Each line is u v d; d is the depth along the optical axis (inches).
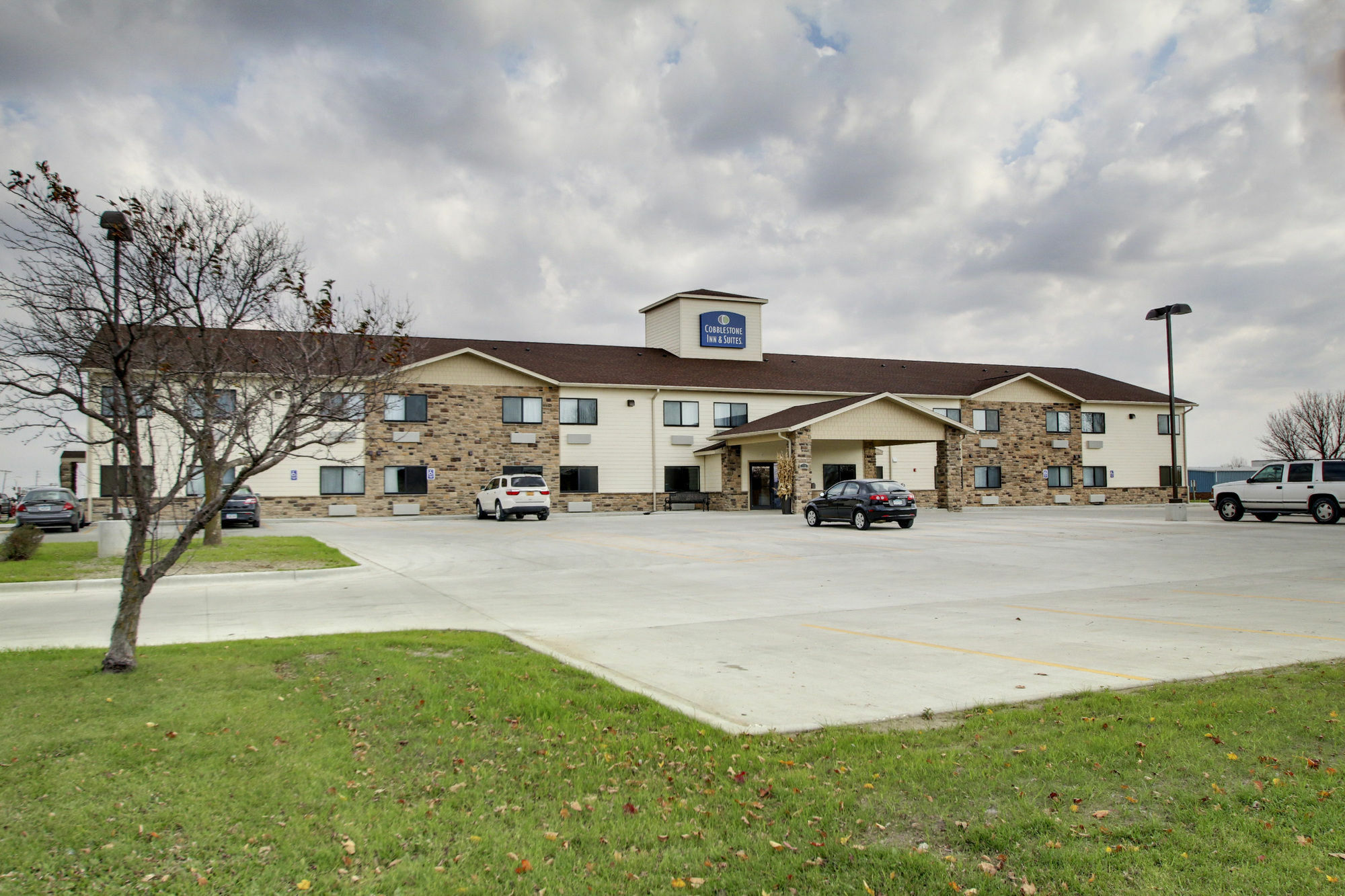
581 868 158.1
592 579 609.9
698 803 185.3
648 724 239.3
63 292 346.3
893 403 1482.5
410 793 192.5
